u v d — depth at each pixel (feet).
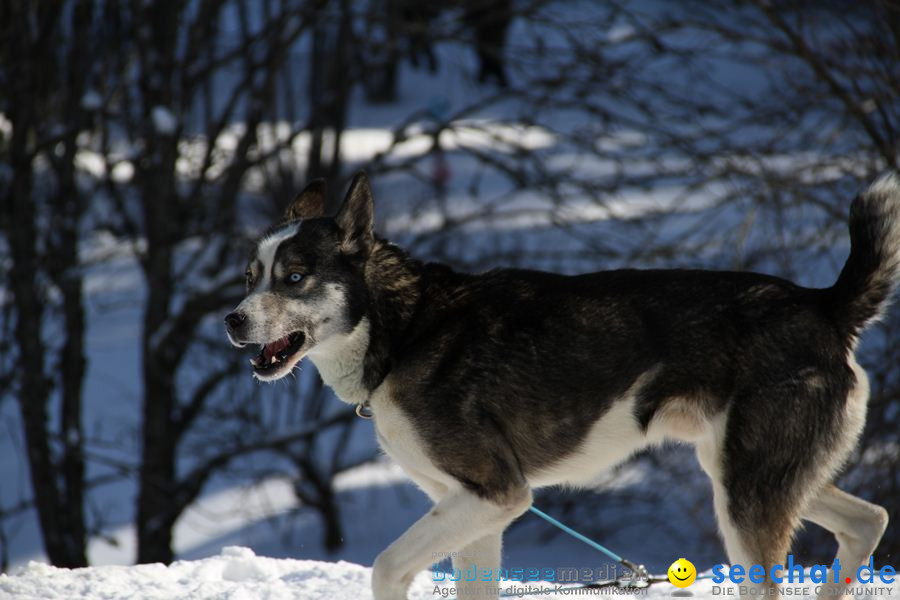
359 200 19.13
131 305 60.64
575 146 51.57
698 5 49.24
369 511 52.80
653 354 18.45
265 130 60.44
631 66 49.32
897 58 43.11
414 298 19.13
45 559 51.47
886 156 42.37
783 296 18.58
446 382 18.54
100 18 50.26
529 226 54.19
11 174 47.88
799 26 44.42
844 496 19.22
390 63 50.83
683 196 46.06
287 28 51.29
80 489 48.47
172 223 48.21
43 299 48.88
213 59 50.85
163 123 46.11
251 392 51.47
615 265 48.96
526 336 18.67
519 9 48.14
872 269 18.44
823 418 18.22
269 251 18.99
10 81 46.16
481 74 52.47
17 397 48.06
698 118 49.26
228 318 18.44
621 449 19.22
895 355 40.16
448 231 50.34
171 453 48.88
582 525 48.98
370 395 19.04
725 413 18.25
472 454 18.37
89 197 50.06
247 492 50.80
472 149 49.16
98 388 61.57
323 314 18.80
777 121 47.75
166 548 47.85
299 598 20.67
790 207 43.60
